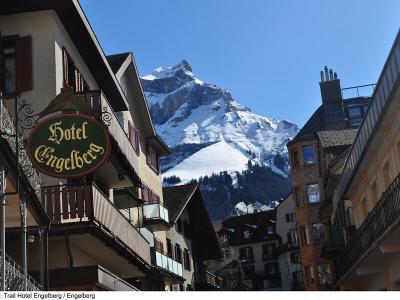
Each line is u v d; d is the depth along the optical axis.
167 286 39.69
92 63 25.28
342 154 36.41
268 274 108.44
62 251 20.33
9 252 19.12
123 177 25.78
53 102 16.83
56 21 21.61
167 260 37.22
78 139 16.03
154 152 40.16
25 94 20.67
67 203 19.22
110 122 22.05
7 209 14.47
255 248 110.31
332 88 56.19
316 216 53.34
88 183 19.38
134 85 35.03
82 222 19.16
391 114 19.67
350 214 30.92
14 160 11.20
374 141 22.11
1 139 10.45
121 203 29.92
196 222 49.53
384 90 18.64
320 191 53.91
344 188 29.30
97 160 15.91
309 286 52.81
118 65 31.64
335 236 36.34
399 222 17.25
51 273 18.19
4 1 20.83
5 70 20.91
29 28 21.22
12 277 11.33
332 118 55.69
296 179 54.97
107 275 19.36
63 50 21.95
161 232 39.91
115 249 22.64
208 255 51.53
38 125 16.14
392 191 18.12
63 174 15.87
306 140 54.81
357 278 28.66
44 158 15.95
